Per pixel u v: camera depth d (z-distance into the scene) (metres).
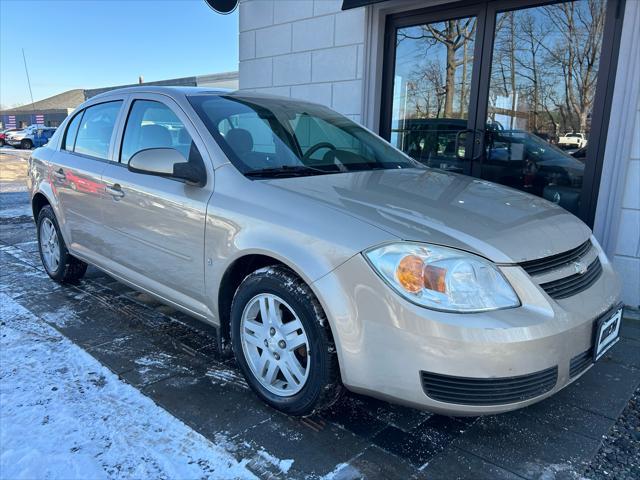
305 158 2.89
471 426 2.34
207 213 2.52
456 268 1.89
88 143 3.66
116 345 3.10
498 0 4.66
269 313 2.32
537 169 4.68
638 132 3.86
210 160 2.63
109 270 3.41
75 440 2.14
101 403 2.43
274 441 2.18
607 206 4.07
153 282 3.02
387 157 3.30
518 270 1.98
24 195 10.12
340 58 5.72
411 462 2.07
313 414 2.29
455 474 2.01
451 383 1.86
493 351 1.81
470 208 2.33
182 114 2.88
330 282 2.03
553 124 4.54
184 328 3.38
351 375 2.02
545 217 2.41
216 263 2.50
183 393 2.56
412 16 5.27
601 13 4.16
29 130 33.31
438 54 5.20
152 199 2.85
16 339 3.14
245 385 2.65
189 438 2.18
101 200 3.30
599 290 2.27
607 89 4.09
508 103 4.79
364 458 2.09
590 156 4.24
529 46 4.58
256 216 2.32
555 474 2.02
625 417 2.45
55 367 2.79
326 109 3.68
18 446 2.09
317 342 2.11
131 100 3.34
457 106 5.16
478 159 5.05
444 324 1.82
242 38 6.75
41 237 4.31
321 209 2.18
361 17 5.46
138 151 2.93
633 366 2.99
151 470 1.97
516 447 2.19
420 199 2.38
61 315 3.56
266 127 2.97
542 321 1.90
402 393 1.93
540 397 1.95
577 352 2.04
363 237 2.00
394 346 1.90
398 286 1.90
